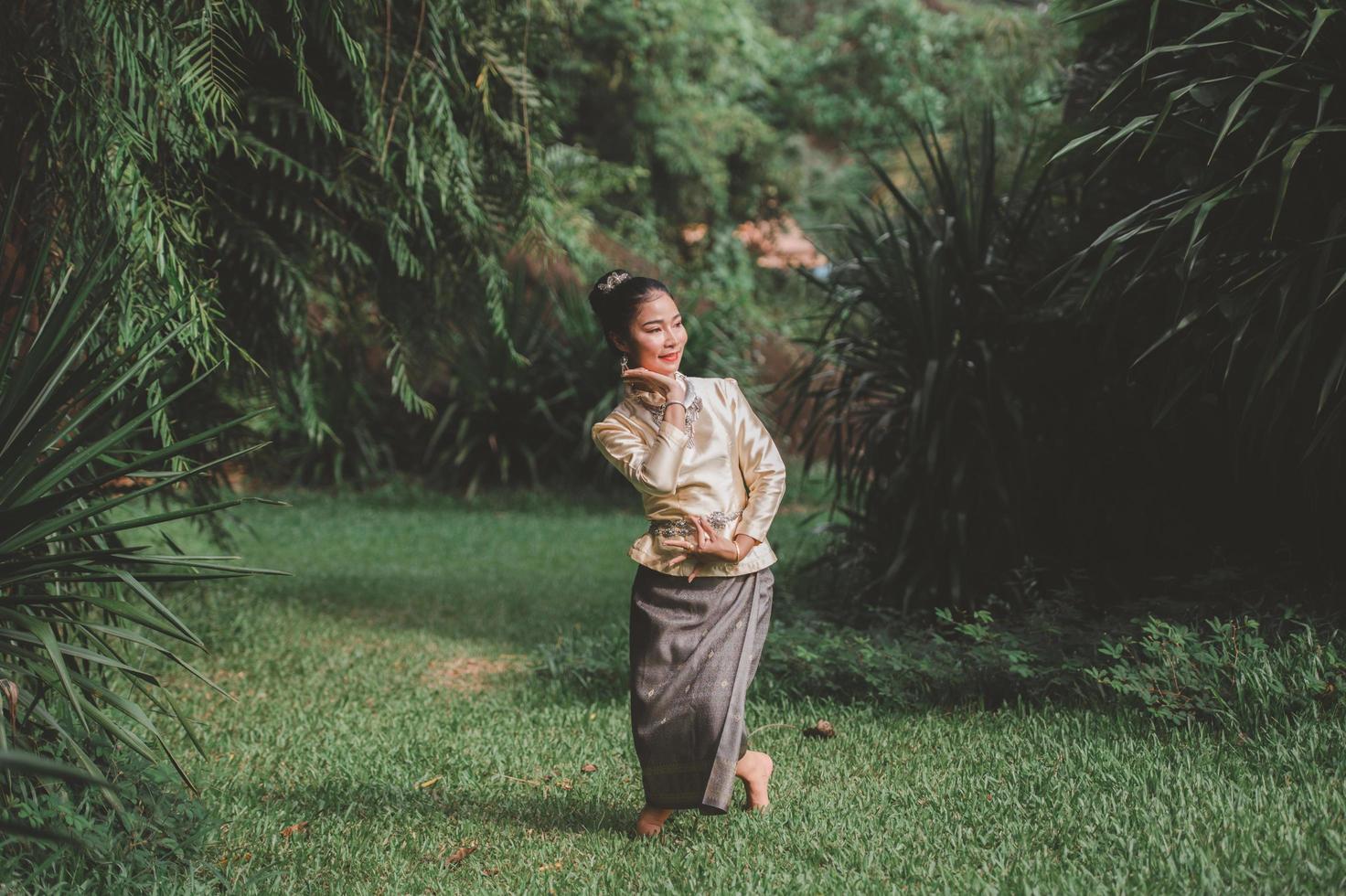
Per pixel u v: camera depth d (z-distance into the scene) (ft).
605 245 47.91
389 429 44.65
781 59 61.26
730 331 43.80
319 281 18.25
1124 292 13.38
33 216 12.69
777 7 70.79
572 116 50.49
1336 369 11.59
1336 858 8.48
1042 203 17.30
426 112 15.43
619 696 15.69
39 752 9.22
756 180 59.47
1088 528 17.19
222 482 22.49
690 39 55.11
